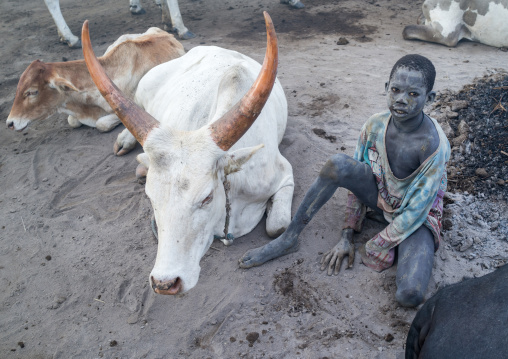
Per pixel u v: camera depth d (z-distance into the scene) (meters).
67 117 5.94
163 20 8.22
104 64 5.17
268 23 2.12
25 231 4.02
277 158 3.81
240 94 3.22
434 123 2.92
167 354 2.88
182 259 2.40
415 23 7.55
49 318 3.21
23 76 5.02
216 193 2.54
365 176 3.12
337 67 6.19
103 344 2.98
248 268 3.38
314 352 2.77
